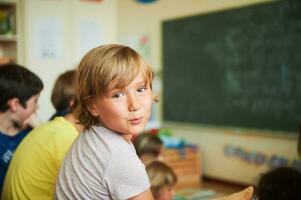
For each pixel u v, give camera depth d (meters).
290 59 4.07
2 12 4.10
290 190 1.29
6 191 1.42
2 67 1.77
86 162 0.86
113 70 0.81
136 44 5.64
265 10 4.25
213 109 4.89
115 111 0.81
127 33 5.72
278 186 1.30
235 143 4.70
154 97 1.01
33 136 1.43
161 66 5.43
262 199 1.32
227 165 4.81
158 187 1.87
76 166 0.88
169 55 5.32
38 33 4.13
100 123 0.90
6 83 1.71
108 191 0.83
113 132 0.86
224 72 4.71
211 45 4.82
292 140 4.12
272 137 4.31
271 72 4.25
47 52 4.19
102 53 0.85
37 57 4.14
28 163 1.36
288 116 4.14
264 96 4.34
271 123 4.30
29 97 1.76
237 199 0.84
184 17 5.08
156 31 5.43
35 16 4.11
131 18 5.68
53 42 4.23
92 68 0.84
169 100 5.42
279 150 4.25
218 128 4.86
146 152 2.55
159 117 5.57
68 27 4.32
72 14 4.34
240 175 4.67
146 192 0.83
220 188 4.72
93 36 4.50
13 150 1.81
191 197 4.32
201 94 5.00
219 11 4.69
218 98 4.81
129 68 0.81
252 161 4.52
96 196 0.84
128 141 0.91
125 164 0.82
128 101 0.81
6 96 1.71
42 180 1.33
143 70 0.83
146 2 5.42
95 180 0.84
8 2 4.02
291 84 4.08
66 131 1.39
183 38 5.12
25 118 1.80
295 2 3.99
